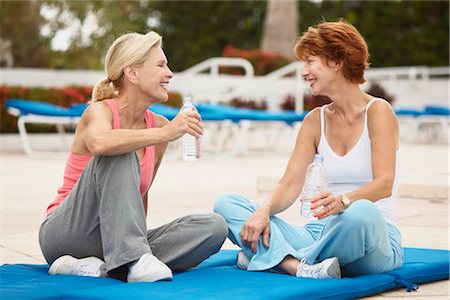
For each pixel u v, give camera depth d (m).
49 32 21.55
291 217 6.17
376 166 3.62
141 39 3.62
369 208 3.43
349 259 3.54
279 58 19.62
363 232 3.43
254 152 14.58
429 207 6.81
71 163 3.76
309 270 3.55
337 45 3.65
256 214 3.73
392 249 3.69
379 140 3.64
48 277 3.55
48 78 16.62
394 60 28.64
